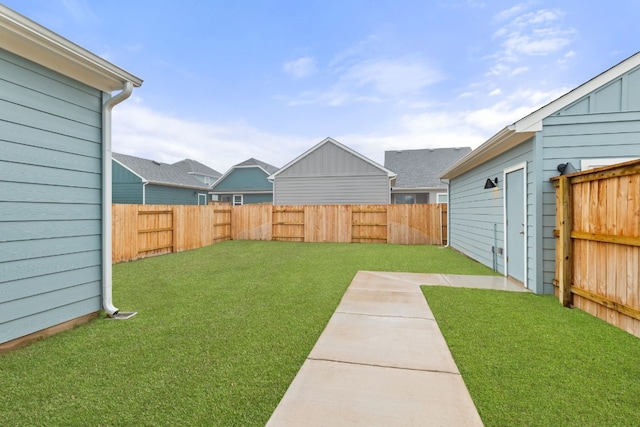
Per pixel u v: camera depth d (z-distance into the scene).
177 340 3.00
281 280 5.50
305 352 2.74
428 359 2.61
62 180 3.37
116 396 2.11
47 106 3.21
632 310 3.10
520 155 5.25
